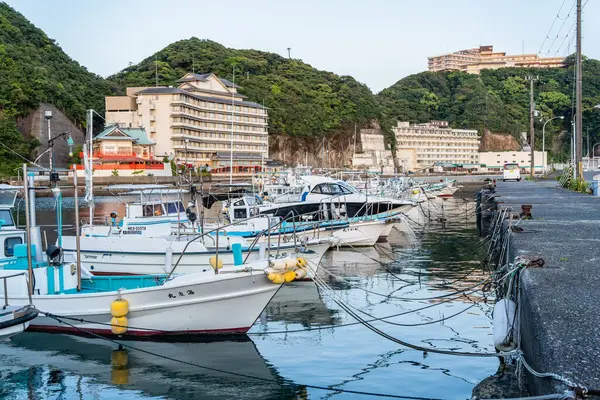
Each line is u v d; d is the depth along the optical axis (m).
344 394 10.45
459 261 25.14
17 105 85.75
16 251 14.54
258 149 110.69
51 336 14.07
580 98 38.03
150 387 11.09
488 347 12.77
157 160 83.88
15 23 106.25
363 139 152.50
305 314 16.11
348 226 27.12
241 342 13.61
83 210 51.59
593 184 32.59
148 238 19.77
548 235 14.84
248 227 24.08
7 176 72.31
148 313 13.55
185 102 93.94
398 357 12.30
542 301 7.62
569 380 5.14
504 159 172.75
